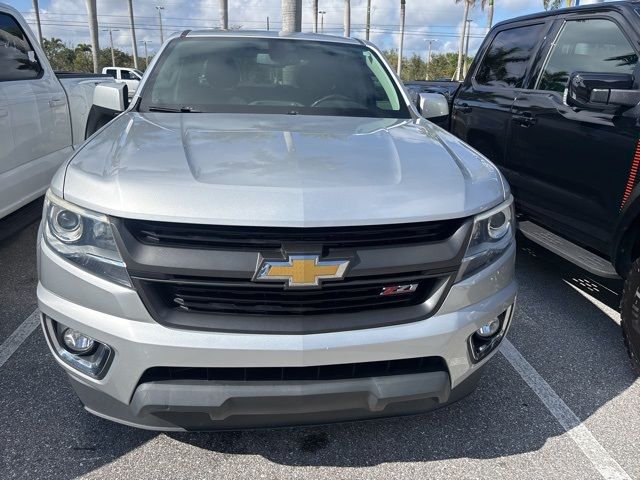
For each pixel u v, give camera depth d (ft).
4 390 8.71
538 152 12.92
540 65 13.73
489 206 6.94
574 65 12.55
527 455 7.74
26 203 13.56
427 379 6.53
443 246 6.46
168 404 6.00
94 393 6.50
